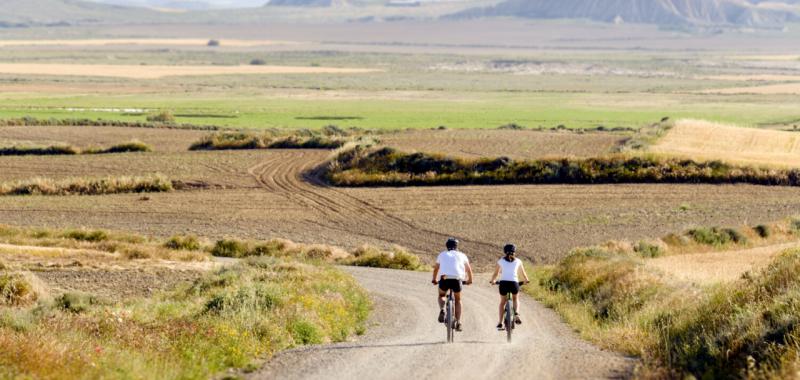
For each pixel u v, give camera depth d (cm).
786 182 13662
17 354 2291
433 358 2895
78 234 9956
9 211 12225
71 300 4672
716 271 5862
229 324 3231
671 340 3131
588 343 3566
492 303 5538
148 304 4425
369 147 16312
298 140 18900
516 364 2756
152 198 13438
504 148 17188
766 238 9850
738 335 2694
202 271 6756
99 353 2511
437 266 3450
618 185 13838
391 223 11669
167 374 2484
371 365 2775
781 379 2181
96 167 15950
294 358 2952
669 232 10388
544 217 11731
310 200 13325
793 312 2622
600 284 5347
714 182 13862
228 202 13150
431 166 14912
